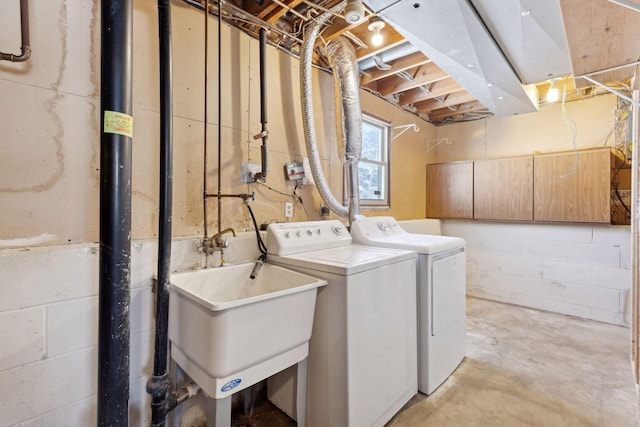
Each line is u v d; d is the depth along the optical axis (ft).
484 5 5.16
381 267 5.28
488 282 12.44
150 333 4.82
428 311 6.18
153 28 5.09
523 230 11.61
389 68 8.63
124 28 3.30
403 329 5.79
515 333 9.16
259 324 4.00
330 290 4.81
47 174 4.08
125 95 3.32
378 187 11.07
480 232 12.61
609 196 9.52
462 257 7.47
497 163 11.64
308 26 6.74
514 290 11.82
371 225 7.91
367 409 4.94
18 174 3.88
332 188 8.68
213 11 5.91
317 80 8.19
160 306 4.20
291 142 7.43
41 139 4.03
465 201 12.39
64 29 4.19
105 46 3.23
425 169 13.38
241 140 6.37
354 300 4.71
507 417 5.54
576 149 10.51
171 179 4.24
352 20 5.51
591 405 5.82
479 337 8.87
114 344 3.32
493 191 11.72
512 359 7.61
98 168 4.49
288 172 7.23
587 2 3.26
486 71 7.38
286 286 5.36
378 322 5.19
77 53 4.30
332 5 6.33
